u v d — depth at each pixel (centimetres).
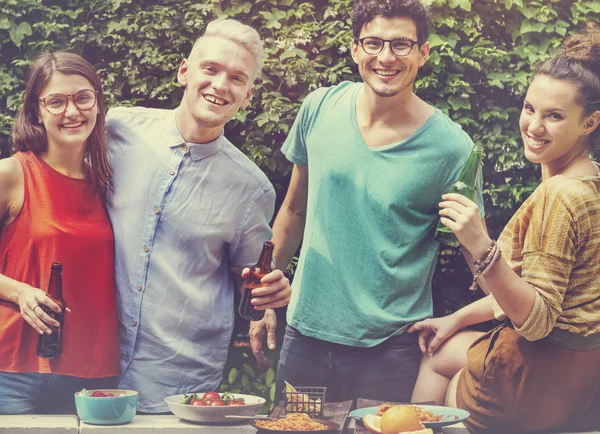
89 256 267
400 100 302
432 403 257
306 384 319
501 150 432
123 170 283
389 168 304
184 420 236
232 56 269
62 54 267
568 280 225
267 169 443
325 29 440
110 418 227
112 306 274
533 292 222
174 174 280
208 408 227
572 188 225
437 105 434
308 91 437
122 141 286
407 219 305
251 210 291
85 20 454
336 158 310
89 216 272
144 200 279
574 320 227
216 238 285
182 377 282
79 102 263
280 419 227
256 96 437
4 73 444
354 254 307
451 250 448
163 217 279
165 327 279
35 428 221
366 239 305
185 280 282
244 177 288
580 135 241
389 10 287
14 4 441
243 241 294
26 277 261
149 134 285
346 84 324
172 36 447
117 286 278
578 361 229
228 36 270
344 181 307
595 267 227
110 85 445
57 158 269
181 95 445
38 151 269
